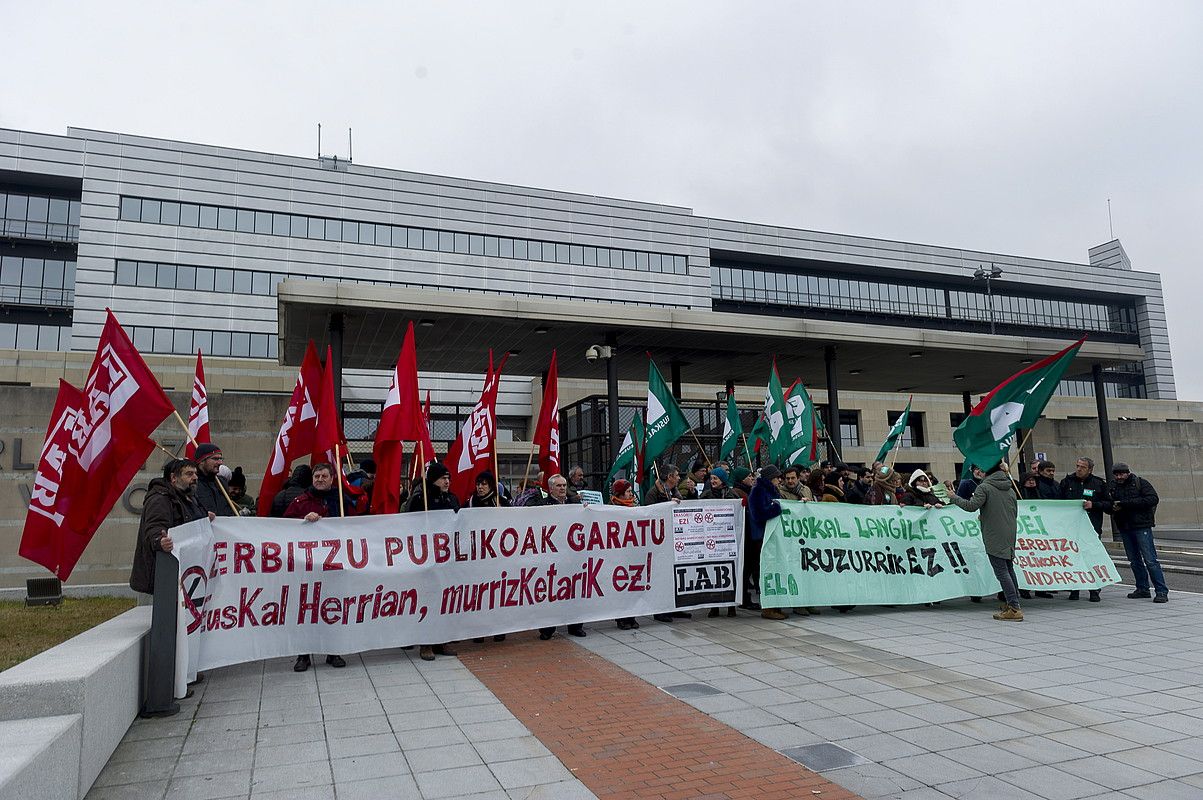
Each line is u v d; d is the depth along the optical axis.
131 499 13.08
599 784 4.31
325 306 12.12
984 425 10.48
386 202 44.91
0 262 42.22
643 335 14.73
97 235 39.44
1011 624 8.88
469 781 4.36
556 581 8.27
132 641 5.31
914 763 4.57
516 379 41.81
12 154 39.78
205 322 40.56
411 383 7.97
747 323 14.73
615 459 14.03
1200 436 23.81
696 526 9.28
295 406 8.48
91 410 6.39
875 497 11.09
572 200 49.12
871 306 58.97
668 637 8.28
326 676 6.75
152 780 4.36
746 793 4.18
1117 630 8.48
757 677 6.57
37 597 11.42
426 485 8.08
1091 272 65.06
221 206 41.84
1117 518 10.90
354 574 7.14
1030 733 5.09
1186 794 4.10
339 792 4.20
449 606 7.58
